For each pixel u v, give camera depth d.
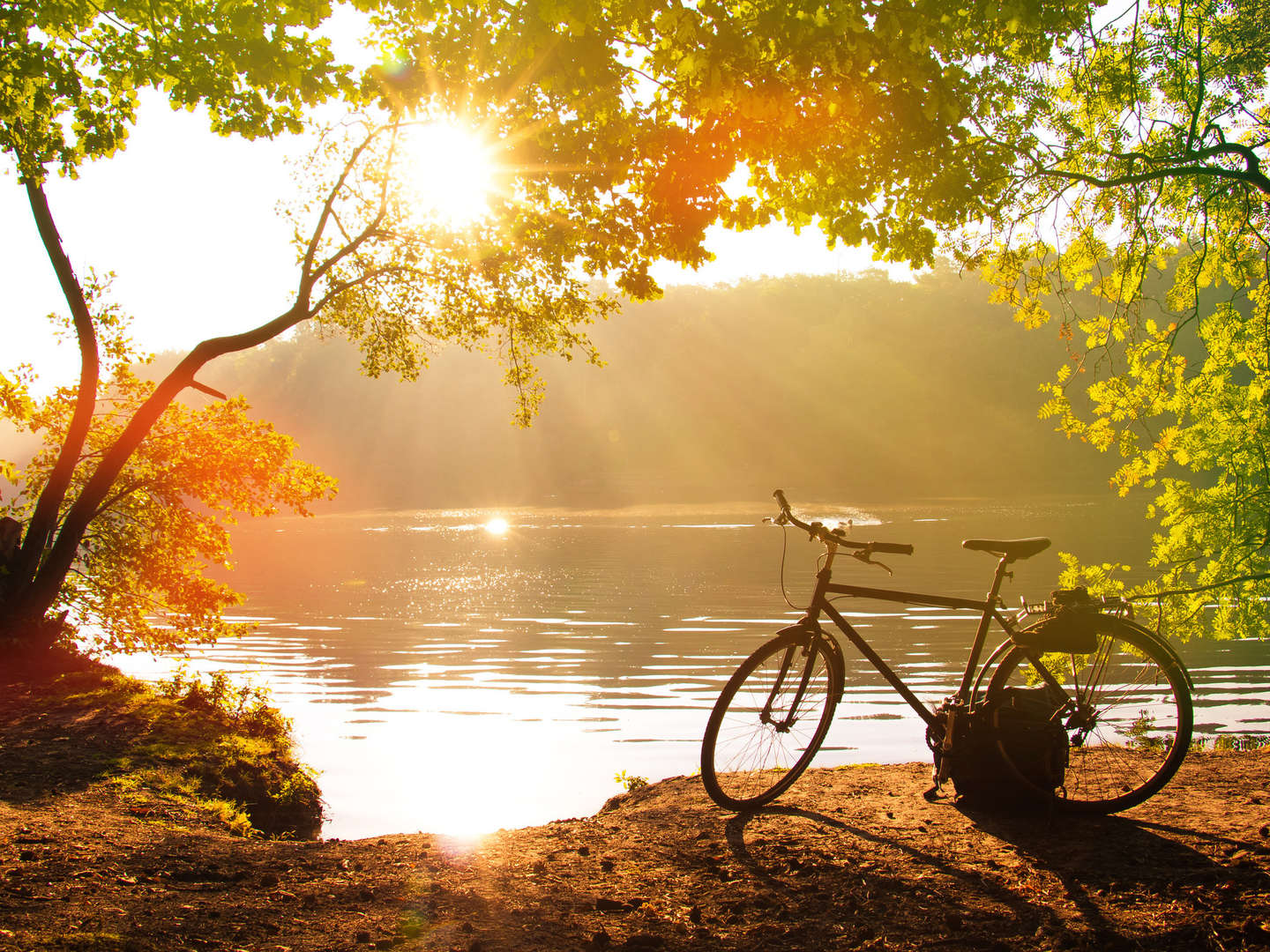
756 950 3.04
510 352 13.78
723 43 5.11
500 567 39.59
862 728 12.89
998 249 7.29
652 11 5.25
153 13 7.97
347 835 8.33
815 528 4.59
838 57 5.15
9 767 6.84
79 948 2.98
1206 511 10.55
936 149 5.72
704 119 5.68
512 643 22.19
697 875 3.68
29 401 13.20
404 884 3.65
